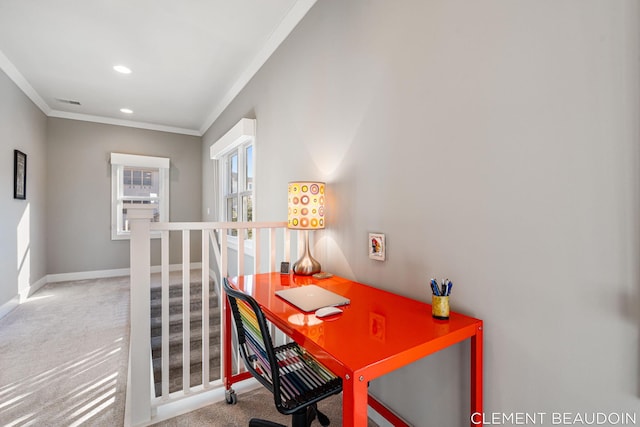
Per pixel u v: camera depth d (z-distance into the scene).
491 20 1.04
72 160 4.67
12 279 3.35
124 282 4.57
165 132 5.32
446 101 1.19
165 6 2.21
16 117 3.41
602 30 0.79
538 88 0.92
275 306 1.21
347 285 1.56
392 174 1.45
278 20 2.37
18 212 3.51
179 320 3.34
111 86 3.61
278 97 2.59
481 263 1.08
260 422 1.39
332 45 1.88
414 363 1.34
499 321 1.03
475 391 1.04
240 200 3.62
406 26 1.37
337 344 0.86
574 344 0.86
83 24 2.42
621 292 0.77
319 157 2.02
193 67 3.12
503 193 1.01
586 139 0.82
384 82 1.49
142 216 1.50
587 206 0.83
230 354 1.73
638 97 0.73
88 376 2.03
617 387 0.78
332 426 1.47
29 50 2.82
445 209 1.20
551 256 0.90
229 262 4.05
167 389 1.66
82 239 4.75
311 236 2.11
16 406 1.71
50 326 2.89
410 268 1.35
